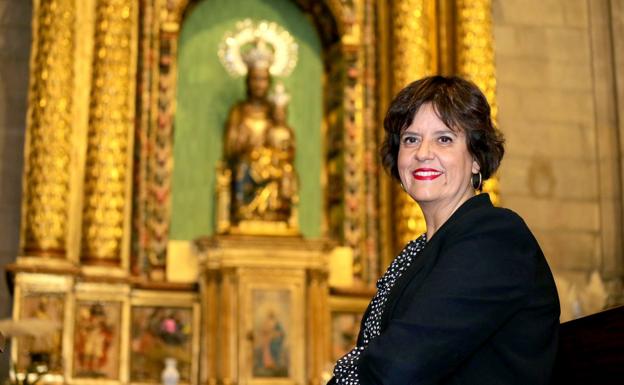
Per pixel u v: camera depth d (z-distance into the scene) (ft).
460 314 7.97
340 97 39.58
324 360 35.01
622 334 8.02
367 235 38.40
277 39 40.40
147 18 38.47
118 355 33.96
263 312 34.94
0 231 36.78
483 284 8.06
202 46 39.75
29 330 25.13
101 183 35.04
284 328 34.96
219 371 34.47
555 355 8.33
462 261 8.22
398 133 9.70
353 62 39.52
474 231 8.43
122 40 36.11
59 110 34.45
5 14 38.50
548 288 8.52
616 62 42.22
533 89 41.93
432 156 9.30
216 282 35.27
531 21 42.63
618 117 41.83
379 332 9.07
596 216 41.14
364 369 8.00
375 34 39.96
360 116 39.29
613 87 42.14
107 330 34.04
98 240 34.68
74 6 35.35
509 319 8.20
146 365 34.83
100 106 35.47
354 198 38.63
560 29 42.75
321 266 35.58
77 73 35.53
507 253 8.30
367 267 38.11
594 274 37.50
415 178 9.41
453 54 39.14
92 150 35.29
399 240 37.04
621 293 39.68
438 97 9.34
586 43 42.78
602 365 8.23
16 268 32.96
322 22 40.68
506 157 40.98
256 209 36.09
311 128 39.88
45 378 32.24
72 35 35.19
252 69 37.81
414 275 8.66
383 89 39.19
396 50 38.47
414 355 7.82
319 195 39.34
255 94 37.73
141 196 36.99
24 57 38.22
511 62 42.06
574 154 41.57
